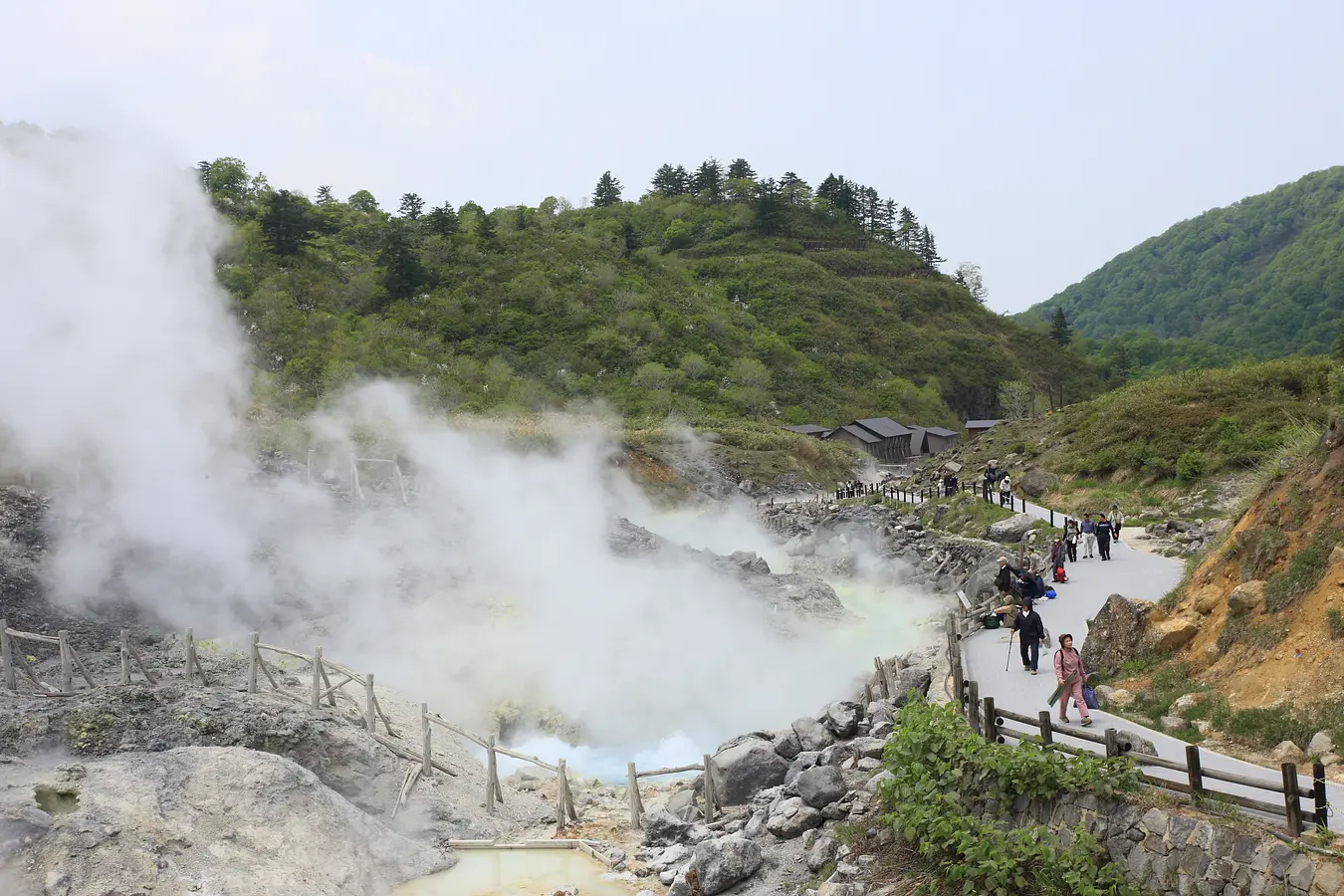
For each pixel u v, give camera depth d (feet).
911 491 210.59
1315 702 45.85
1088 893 37.14
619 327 420.36
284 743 56.03
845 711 61.52
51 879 40.91
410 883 49.67
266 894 43.73
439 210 493.36
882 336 531.09
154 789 47.52
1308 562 52.37
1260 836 34.45
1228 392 180.55
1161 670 57.26
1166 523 124.47
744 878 47.67
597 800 62.28
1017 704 57.67
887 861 45.09
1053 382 557.33
